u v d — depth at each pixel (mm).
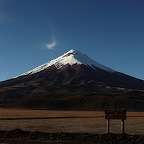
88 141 29531
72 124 60156
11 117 89938
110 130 45625
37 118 86125
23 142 29703
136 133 40750
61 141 29859
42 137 32000
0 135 34031
